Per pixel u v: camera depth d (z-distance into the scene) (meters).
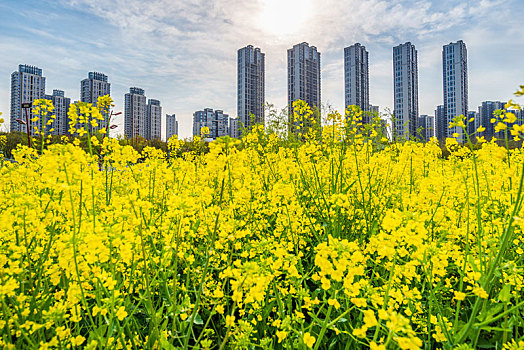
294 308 2.65
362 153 5.16
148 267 2.51
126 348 1.94
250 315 2.46
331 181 4.25
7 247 2.23
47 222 2.42
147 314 2.52
